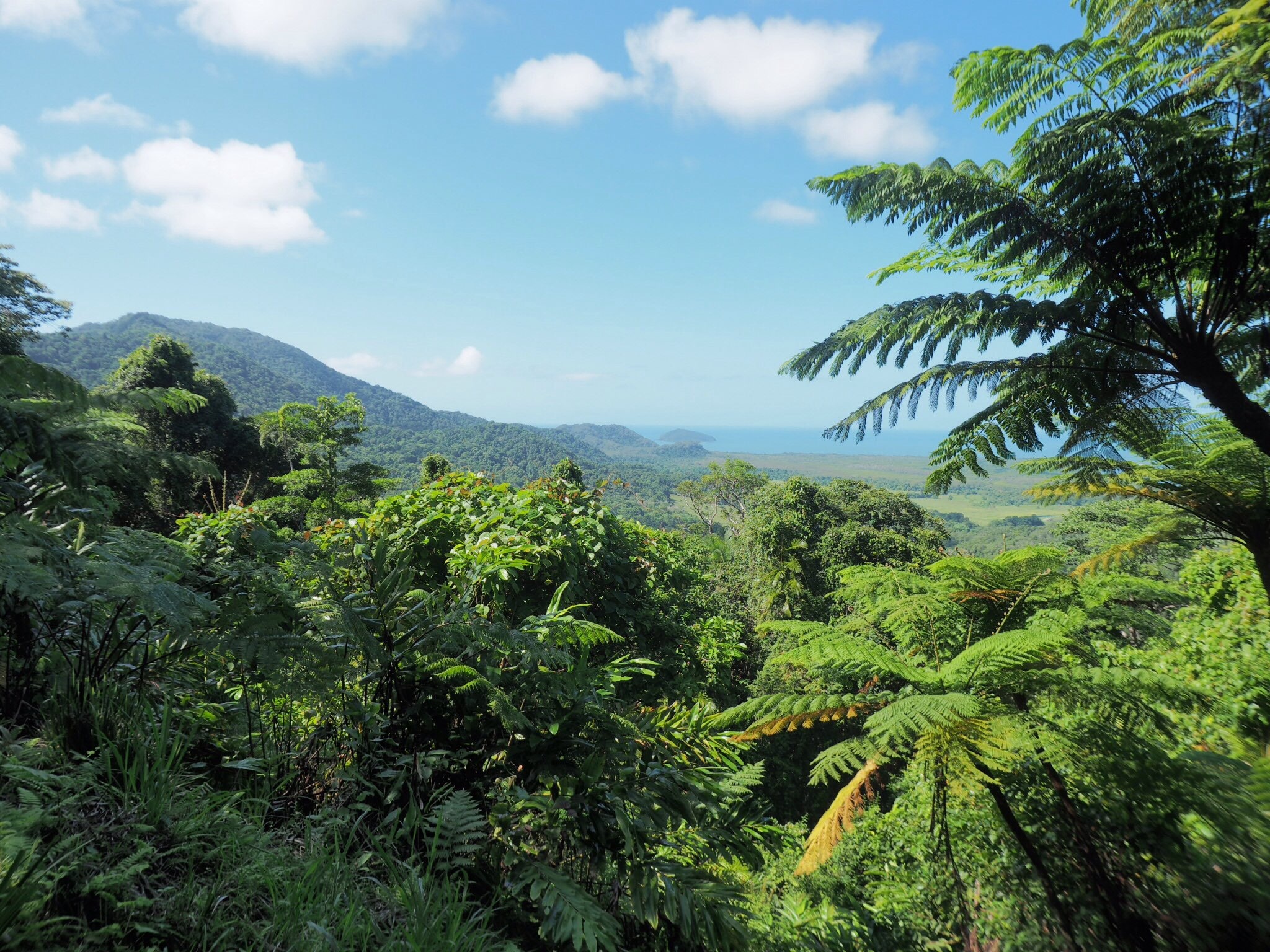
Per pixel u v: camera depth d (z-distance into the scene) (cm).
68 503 212
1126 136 321
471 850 178
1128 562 521
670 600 719
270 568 220
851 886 486
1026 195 361
